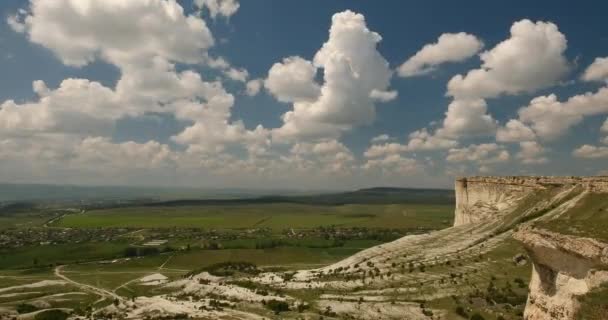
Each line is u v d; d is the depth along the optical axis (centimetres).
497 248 12044
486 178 17338
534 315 4897
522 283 9662
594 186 12369
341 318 9469
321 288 12088
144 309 12988
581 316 4097
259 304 11506
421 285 10638
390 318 9075
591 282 4281
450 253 12800
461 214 18200
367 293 10862
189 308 12144
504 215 14838
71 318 13275
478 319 8194
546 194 14275
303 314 10081
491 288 9575
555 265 4741
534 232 5003
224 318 10406
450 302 9338
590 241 4369
